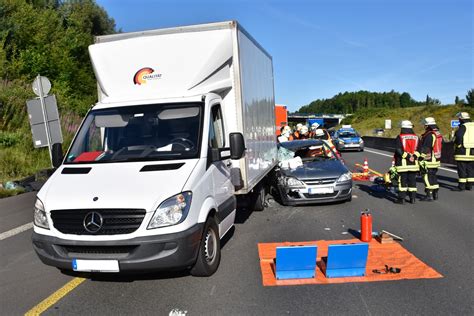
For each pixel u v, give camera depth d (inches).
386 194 407.8
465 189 423.2
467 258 214.2
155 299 177.3
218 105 235.5
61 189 179.9
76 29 1333.7
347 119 3196.4
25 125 737.6
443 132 1951.3
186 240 168.4
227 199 226.1
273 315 158.1
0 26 1025.5
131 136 211.0
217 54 229.5
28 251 260.4
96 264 166.9
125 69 231.8
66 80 1087.6
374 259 215.8
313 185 347.3
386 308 160.4
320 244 246.1
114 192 171.0
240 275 199.6
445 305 161.8
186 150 198.5
